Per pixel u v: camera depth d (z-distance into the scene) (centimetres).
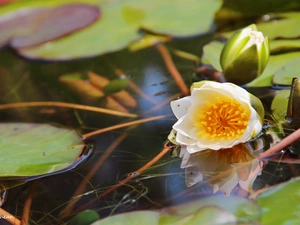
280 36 124
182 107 111
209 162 109
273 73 118
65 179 109
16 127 116
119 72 124
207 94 110
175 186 107
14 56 130
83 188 108
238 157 109
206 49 125
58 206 106
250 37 114
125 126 115
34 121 117
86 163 110
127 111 117
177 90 119
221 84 109
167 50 127
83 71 125
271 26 127
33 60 129
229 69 116
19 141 113
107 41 130
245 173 107
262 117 110
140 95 119
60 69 126
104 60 127
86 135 114
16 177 109
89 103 119
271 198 105
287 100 114
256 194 105
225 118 109
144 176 108
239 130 109
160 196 106
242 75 116
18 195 108
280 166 108
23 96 122
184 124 110
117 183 108
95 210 106
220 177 107
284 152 109
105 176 109
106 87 122
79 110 118
